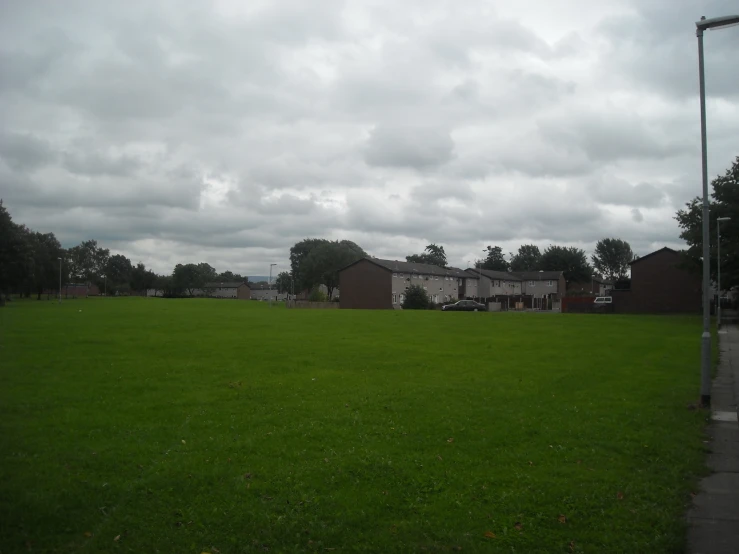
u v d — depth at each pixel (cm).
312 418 1200
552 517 714
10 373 1734
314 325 3878
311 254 12094
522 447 1005
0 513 716
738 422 1234
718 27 1412
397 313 6006
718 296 4288
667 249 7262
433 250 18088
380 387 1559
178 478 833
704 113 1448
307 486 809
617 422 1188
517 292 13275
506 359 2158
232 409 1286
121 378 1666
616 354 2366
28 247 8538
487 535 669
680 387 1616
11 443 1008
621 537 665
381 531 677
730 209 5125
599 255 16862
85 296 15925
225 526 689
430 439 1048
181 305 8044
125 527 686
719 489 831
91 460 914
